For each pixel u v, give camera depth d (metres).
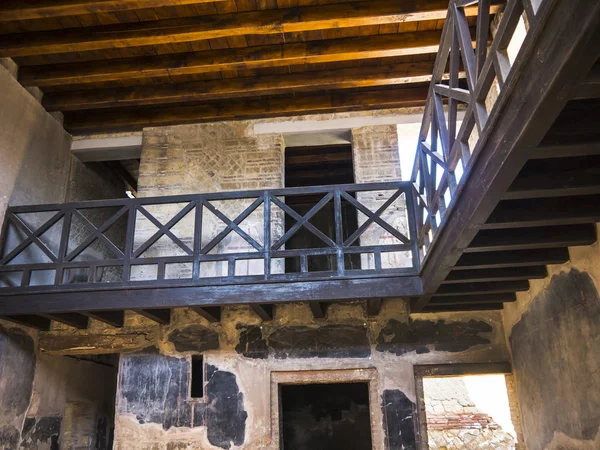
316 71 6.10
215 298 4.85
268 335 5.74
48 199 6.32
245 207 6.40
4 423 5.31
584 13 1.60
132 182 9.05
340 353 5.62
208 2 5.03
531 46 1.96
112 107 6.77
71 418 7.25
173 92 6.23
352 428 8.03
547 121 2.08
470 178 2.96
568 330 4.03
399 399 5.43
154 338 5.85
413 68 5.98
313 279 4.80
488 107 5.19
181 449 5.43
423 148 4.25
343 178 9.09
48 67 5.89
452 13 3.04
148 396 5.64
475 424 8.44
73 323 5.64
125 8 4.79
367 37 5.57
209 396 5.58
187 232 6.34
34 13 4.78
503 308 5.56
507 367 5.49
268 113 6.60
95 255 7.29
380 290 4.74
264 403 5.51
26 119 5.96
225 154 6.68
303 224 4.98
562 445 4.26
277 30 5.12
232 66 5.72
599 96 1.95
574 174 2.67
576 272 3.82
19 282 5.57
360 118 6.65
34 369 5.86
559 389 4.25
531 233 3.50
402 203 6.25
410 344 5.61
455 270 4.30
